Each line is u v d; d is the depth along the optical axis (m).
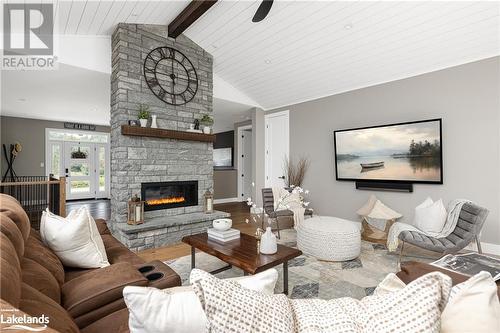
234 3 3.36
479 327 0.70
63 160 7.94
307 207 5.35
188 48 4.36
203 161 4.53
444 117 3.64
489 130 3.29
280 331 0.68
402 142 4.01
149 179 3.88
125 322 1.13
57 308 0.94
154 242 3.60
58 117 7.29
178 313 0.78
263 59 4.41
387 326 0.69
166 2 3.29
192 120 4.41
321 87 4.81
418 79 3.87
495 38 3.02
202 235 2.76
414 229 3.04
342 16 3.19
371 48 3.60
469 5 2.72
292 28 3.57
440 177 3.65
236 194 8.12
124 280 1.41
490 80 3.27
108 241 2.30
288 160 5.76
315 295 2.26
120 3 3.07
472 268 1.63
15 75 3.94
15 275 0.78
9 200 1.52
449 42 3.21
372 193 4.43
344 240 2.97
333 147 4.95
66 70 3.76
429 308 0.68
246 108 6.19
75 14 3.09
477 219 2.63
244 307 0.70
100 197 8.63
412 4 2.85
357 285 2.44
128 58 3.68
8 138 7.04
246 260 2.08
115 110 3.72
